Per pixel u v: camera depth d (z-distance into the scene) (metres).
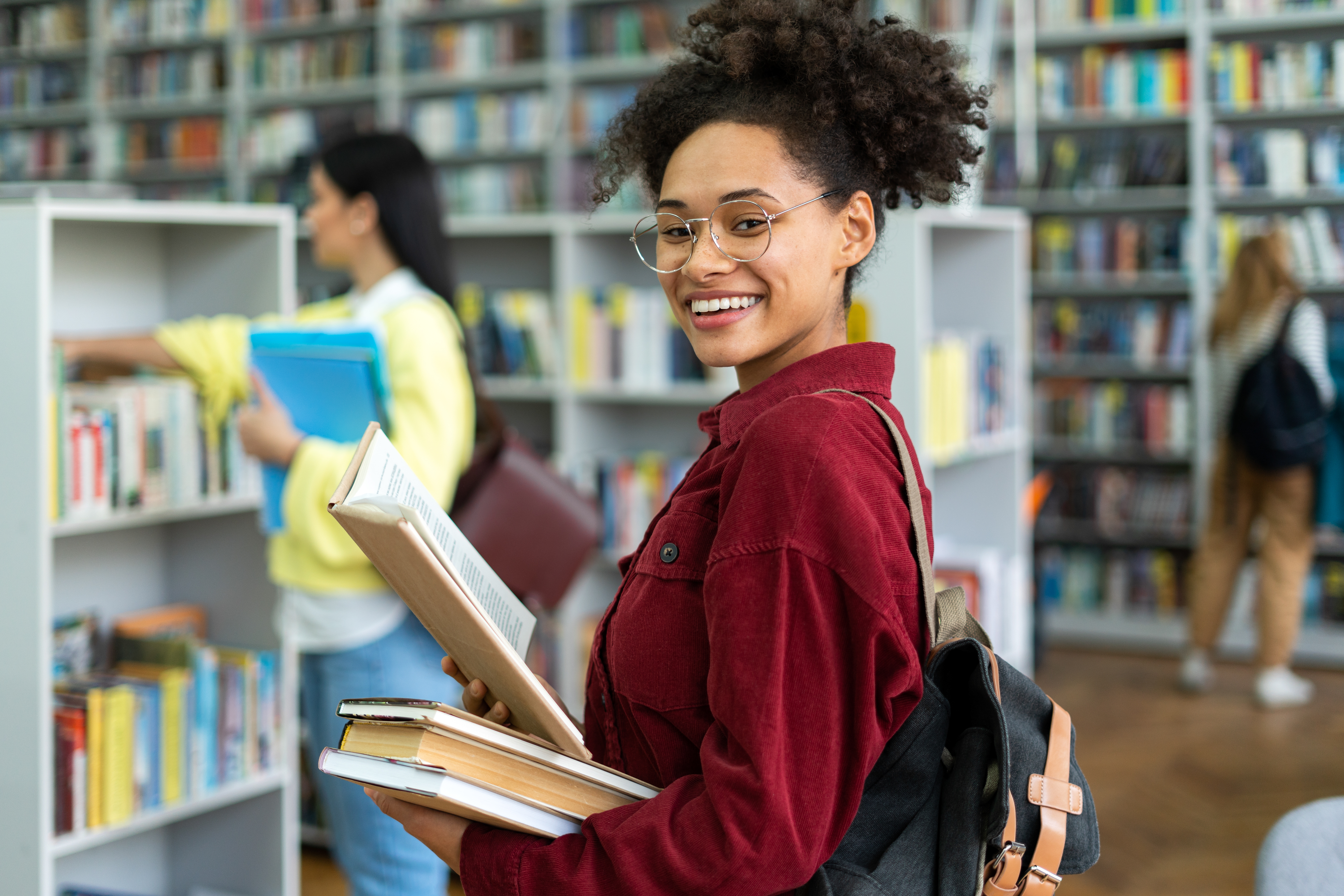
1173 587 5.37
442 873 2.10
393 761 0.90
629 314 3.77
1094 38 5.42
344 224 2.17
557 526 2.25
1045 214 5.71
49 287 2.15
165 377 2.41
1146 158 5.37
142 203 2.17
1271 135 5.14
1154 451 5.41
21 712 1.97
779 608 0.84
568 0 6.17
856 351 1.00
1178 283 5.34
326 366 1.91
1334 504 4.43
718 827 0.82
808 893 0.92
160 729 2.22
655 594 0.95
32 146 7.50
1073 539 5.62
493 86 6.52
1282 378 4.39
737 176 0.95
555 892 0.87
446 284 2.17
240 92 6.97
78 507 2.07
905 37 1.04
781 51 0.96
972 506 3.73
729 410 1.01
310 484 1.95
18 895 1.98
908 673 0.87
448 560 0.89
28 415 1.96
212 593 2.60
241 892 2.54
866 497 0.87
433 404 2.03
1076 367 5.61
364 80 6.67
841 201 1.00
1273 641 4.52
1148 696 4.68
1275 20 5.08
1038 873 0.98
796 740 0.83
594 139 6.04
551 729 0.95
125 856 2.52
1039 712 1.02
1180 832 3.37
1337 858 1.10
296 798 2.52
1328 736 4.19
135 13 7.19
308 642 2.04
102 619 2.50
